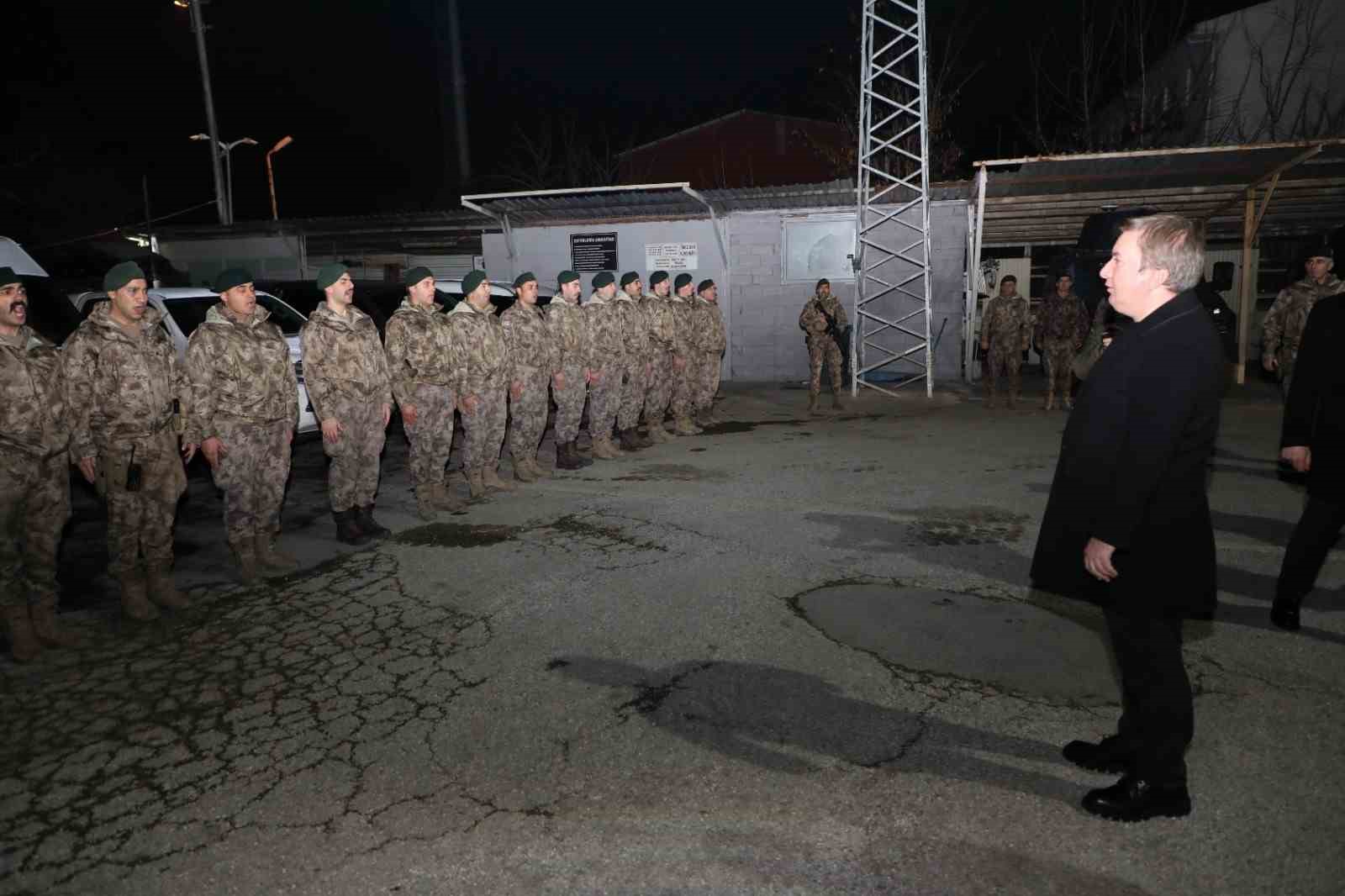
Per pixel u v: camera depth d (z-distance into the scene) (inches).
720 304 597.0
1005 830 113.7
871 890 103.3
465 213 663.8
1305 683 150.8
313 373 225.3
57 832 118.6
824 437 382.9
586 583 204.5
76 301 370.6
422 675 161.2
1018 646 167.8
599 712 145.9
